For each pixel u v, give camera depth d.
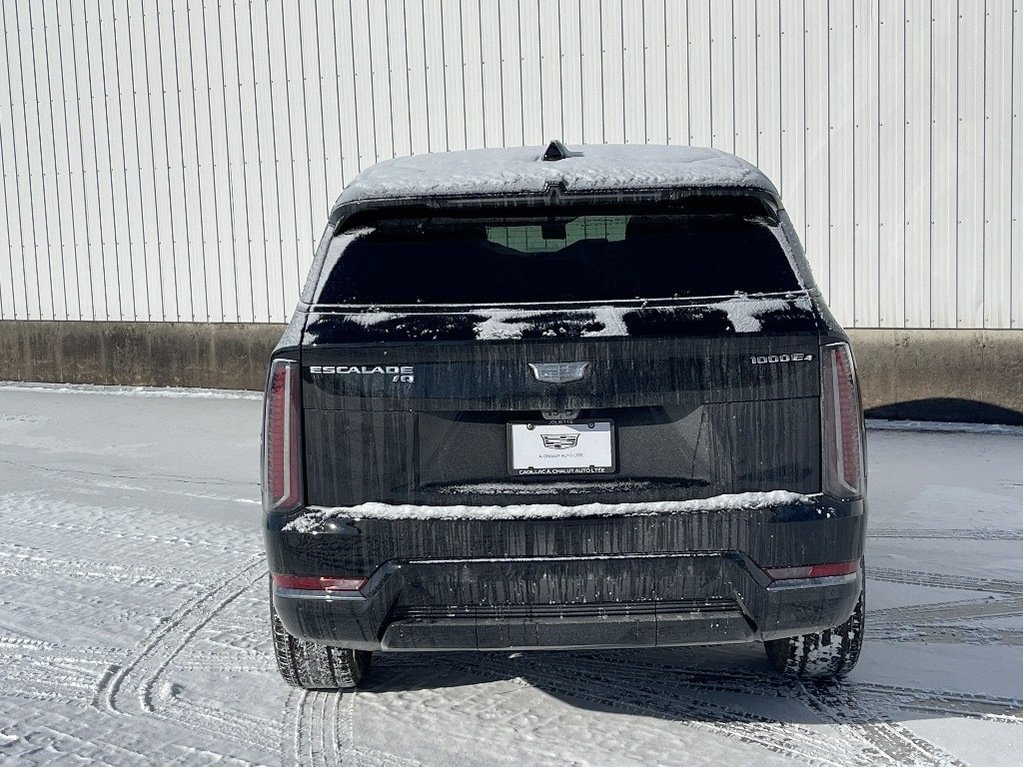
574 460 2.91
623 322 2.90
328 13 11.48
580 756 3.15
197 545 5.77
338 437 2.94
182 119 12.43
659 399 2.89
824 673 3.61
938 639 4.14
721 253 3.04
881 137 9.50
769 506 2.90
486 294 2.99
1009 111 9.07
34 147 13.45
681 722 3.38
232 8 11.97
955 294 9.38
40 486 7.43
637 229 3.10
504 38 10.73
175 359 12.70
